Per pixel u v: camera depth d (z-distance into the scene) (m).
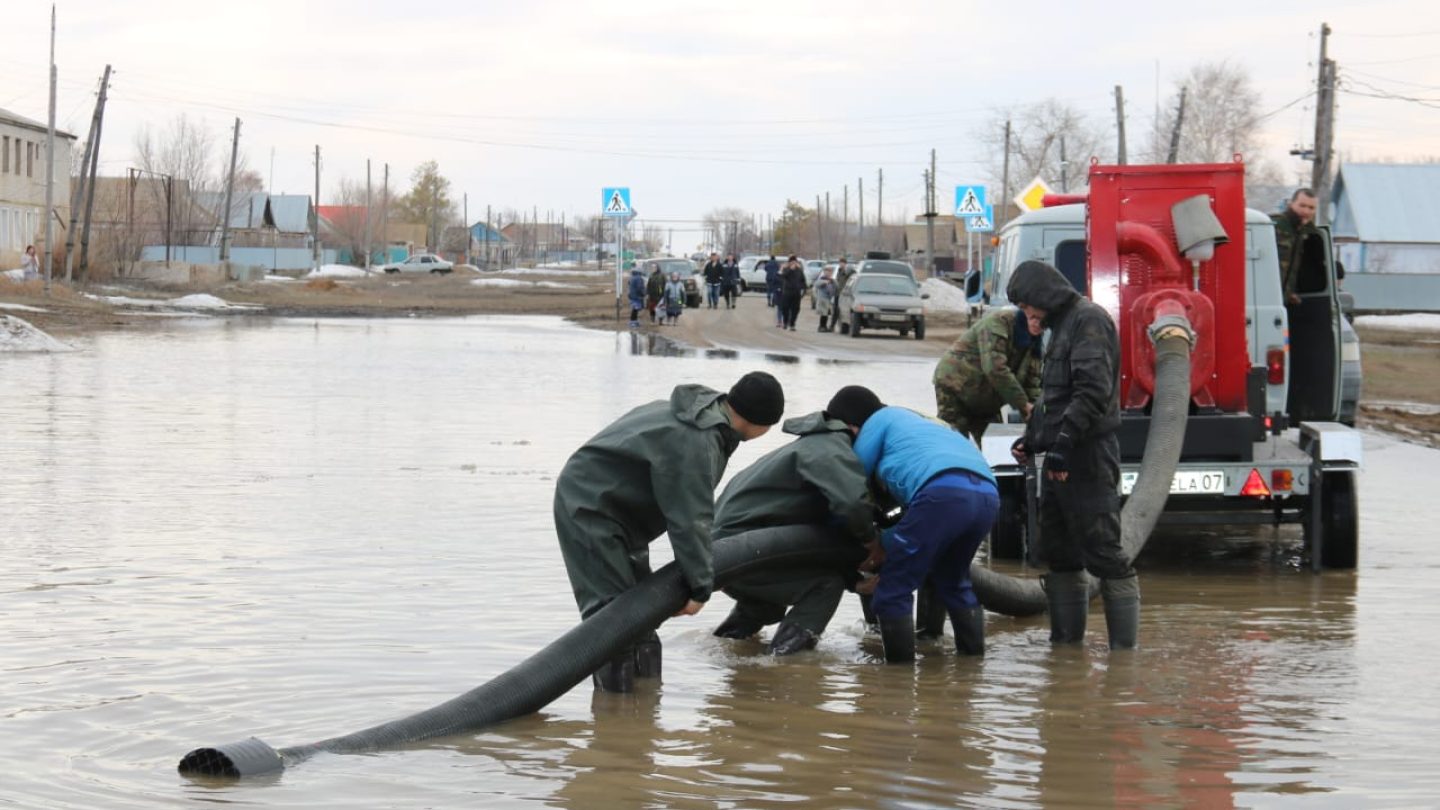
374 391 22.38
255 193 109.94
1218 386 9.95
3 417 17.83
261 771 5.43
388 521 11.01
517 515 11.35
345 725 6.05
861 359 32.53
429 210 167.12
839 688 6.89
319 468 13.87
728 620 8.04
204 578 8.86
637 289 46.38
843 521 7.52
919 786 5.37
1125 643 7.74
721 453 6.71
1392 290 67.06
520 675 6.30
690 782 5.41
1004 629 8.47
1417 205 69.62
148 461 14.13
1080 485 7.67
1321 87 44.50
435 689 6.57
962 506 7.31
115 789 5.23
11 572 8.94
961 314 57.22
